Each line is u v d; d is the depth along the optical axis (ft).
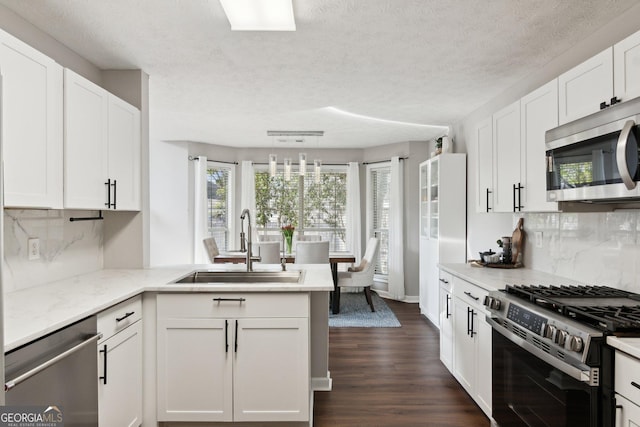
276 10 6.92
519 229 10.94
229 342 7.78
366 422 8.54
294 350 7.80
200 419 7.82
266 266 10.99
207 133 18.65
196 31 8.00
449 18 7.54
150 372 7.88
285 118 15.66
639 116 5.21
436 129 17.72
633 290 7.00
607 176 5.80
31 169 6.09
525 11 7.30
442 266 11.29
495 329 7.64
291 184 22.88
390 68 10.14
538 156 8.08
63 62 8.60
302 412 7.80
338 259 17.30
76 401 5.55
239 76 10.69
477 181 11.19
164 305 7.81
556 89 7.49
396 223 20.74
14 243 7.13
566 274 9.01
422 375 11.02
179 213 20.48
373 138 19.90
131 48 8.79
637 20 7.08
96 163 7.93
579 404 5.07
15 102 5.74
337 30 8.00
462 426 8.37
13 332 4.72
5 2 6.85
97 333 6.10
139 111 9.95
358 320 16.65
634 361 4.44
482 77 10.87
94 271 9.62
